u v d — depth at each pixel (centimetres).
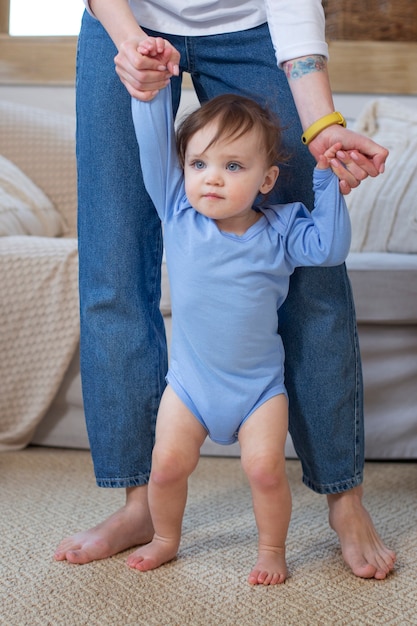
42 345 189
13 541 126
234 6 118
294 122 118
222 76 121
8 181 232
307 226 112
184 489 116
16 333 190
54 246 195
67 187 251
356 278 176
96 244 123
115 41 110
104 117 120
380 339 180
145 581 110
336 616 99
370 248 209
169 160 114
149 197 123
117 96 120
